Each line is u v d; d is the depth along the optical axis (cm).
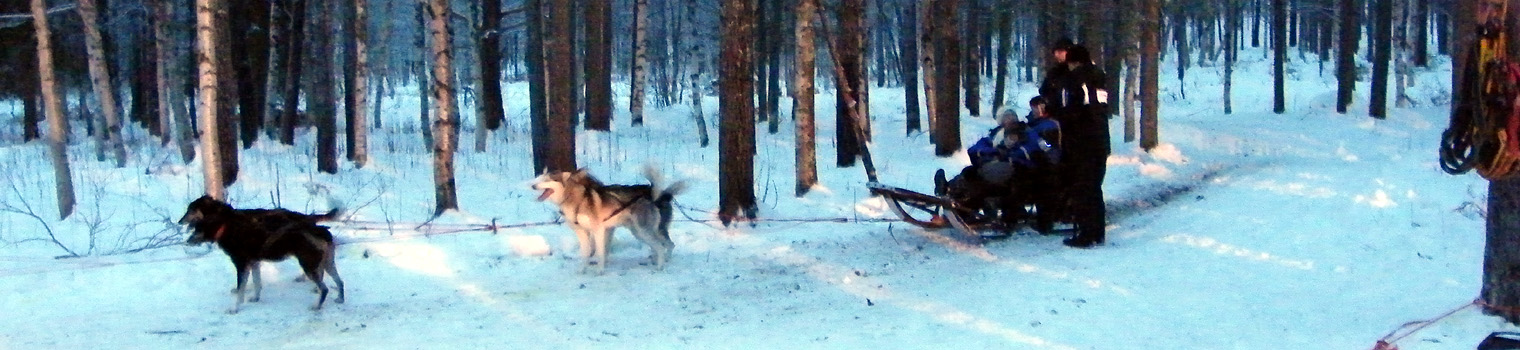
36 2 1185
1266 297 775
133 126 2606
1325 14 4366
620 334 704
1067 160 1030
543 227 1107
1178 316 724
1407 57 3497
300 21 2181
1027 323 712
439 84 1220
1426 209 1106
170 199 1316
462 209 1288
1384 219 1067
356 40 1780
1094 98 1007
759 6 2475
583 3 2477
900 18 3678
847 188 1480
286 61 2366
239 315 756
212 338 696
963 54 3127
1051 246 1018
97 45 1670
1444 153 486
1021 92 3959
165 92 2075
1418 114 2738
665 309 776
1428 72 4088
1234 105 3603
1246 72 4831
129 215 1187
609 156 1831
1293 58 5262
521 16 3488
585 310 773
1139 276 861
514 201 1380
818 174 1680
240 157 1867
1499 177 468
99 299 793
